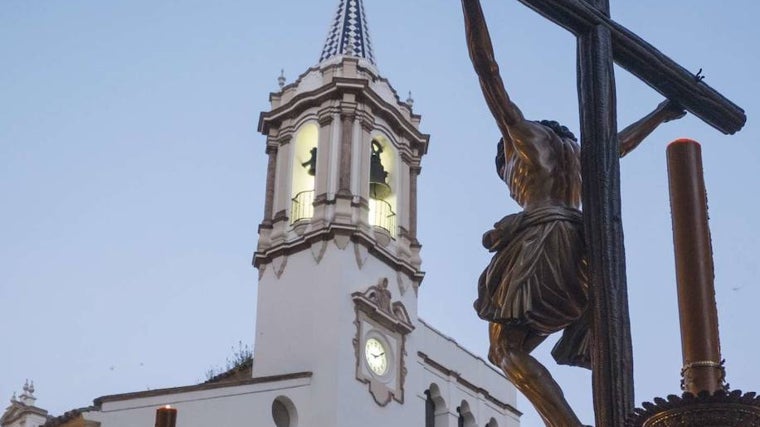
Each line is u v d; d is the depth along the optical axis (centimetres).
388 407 4247
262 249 4491
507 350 500
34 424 4712
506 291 493
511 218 505
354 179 4456
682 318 393
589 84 540
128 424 3634
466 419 4938
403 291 4506
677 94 597
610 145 521
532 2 545
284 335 4291
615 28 562
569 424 480
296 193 4550
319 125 4569
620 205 508
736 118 611
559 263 492
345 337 4178
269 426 3919
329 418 4006
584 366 526
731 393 350
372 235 4444
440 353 4862
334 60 4734
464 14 519
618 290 486
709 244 405
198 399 3816
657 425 361
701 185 416
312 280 4316
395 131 4734
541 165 516
